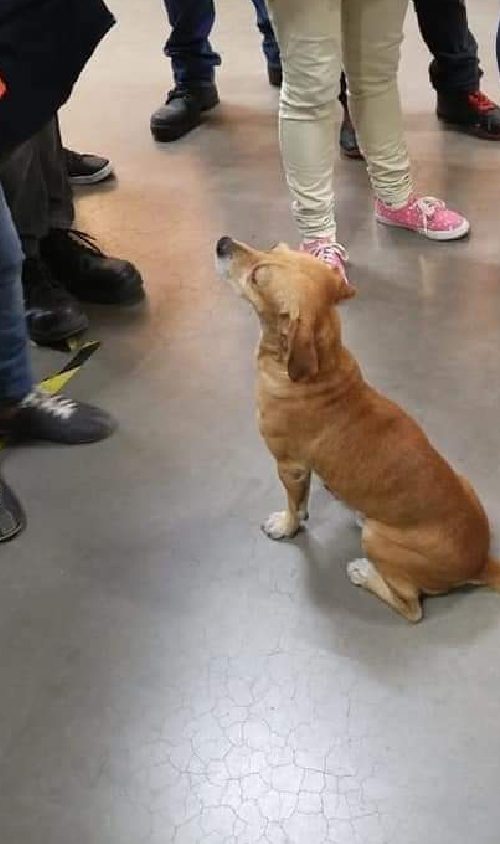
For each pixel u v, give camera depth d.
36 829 1.54
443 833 1.49
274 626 1.80
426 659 1.73
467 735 1.61
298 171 2.53
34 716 1.69
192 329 2.54
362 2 2.38
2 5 1.72
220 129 3.45
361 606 1.82
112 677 1.74
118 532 2.01
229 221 2.94
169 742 1.64
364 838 1.49
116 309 2.63
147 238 2.90
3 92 1.79
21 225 2.43
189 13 3.26
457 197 2.96
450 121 3.32
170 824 1.53
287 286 1.66
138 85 3.81
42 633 1.83
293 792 1.56
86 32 1.84
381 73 2.52
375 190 2.79
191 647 1.78
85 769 1.61
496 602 1.81
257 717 1.66
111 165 3.25
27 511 2.07
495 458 2.09
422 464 1.69
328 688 1.69
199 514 2.03
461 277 2.64
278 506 2.03
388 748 1.60
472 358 2.36
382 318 2.51
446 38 3.07
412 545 1.70
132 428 2.25
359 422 1.71
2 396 2.18
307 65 2.33
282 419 1.75
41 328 2.49
